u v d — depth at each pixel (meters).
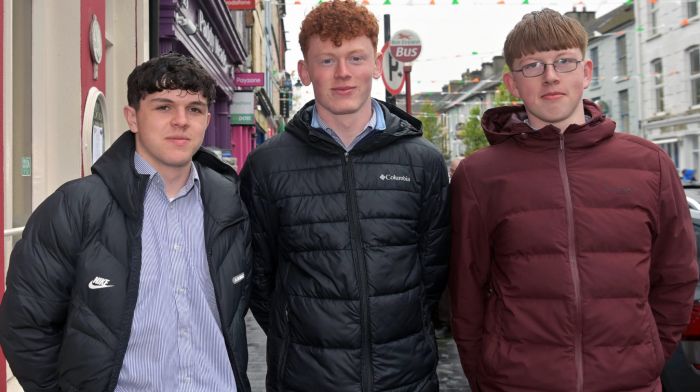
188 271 2.02
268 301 2.65
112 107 6.90
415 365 2.35
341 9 2.30
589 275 2.16
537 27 2.30
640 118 27.25
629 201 2.21
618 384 2.14
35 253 1.87
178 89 1.98
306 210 2.35
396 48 9.00
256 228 2.51
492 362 2.27
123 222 1.95
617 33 28.95
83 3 5.04
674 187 2.28
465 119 66.50
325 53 2.31
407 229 2.38
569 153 2.28
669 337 2.33
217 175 2.21
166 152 1.98
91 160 4.97
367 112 2.42
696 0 23.50
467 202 2.38
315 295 2.30
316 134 2.35
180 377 1.97
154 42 7.27
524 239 2.23
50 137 4.88
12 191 4.36
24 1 4.59
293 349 2.33
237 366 2.10
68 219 1.89
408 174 2.40
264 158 2.48
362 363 2.27
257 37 26.39
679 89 24.48
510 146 2.37
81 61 4.98
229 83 16.39
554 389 2.15
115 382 1.88
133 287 1.91
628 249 2.19
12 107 4.28
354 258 2.29
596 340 2.15
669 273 2.29
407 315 2.34
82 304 1.87
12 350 1.90
